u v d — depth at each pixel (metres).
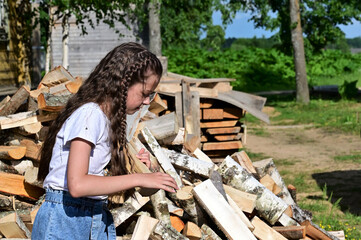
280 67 36.69
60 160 2.23
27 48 13.22
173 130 5.16
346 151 13.30
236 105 7.84
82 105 2.21
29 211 3.95
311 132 16.98
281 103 25.17
